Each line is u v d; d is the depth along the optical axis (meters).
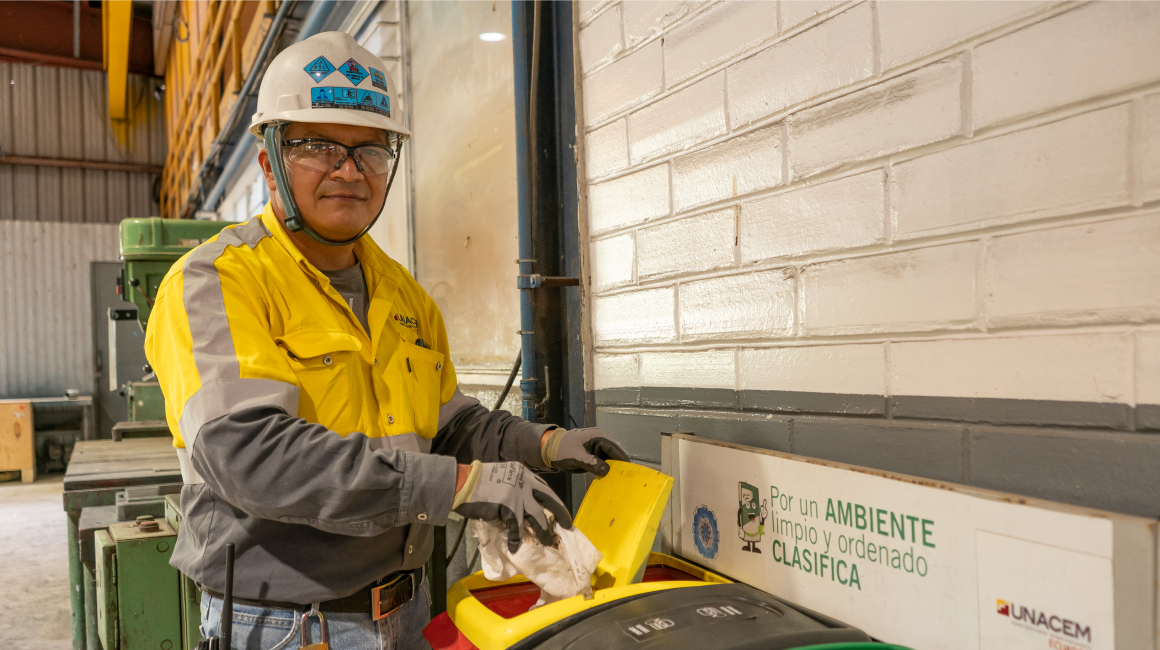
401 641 1.23
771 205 1.22
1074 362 0.80
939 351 0.95
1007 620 0.74
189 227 3.14
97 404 7.40
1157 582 0.63
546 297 1.89
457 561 2.45
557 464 1.27
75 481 2.38
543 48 1.91
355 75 1.16
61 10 9.74
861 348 1.06
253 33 5.04
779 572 1.05
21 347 7.88
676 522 1.30
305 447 0.93
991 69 0.88
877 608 0.88
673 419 1.47
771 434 1.23
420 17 3.05
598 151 1.69
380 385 1.21
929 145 0.96
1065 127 0.81
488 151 2.47
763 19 1.22
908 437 0.99
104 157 10.03
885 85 1.02
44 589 3.72
